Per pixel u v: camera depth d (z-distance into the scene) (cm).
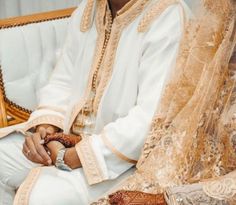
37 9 256
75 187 137
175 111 128
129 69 146
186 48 130
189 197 99
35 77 197
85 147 140
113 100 149
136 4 147
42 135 158
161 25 144
